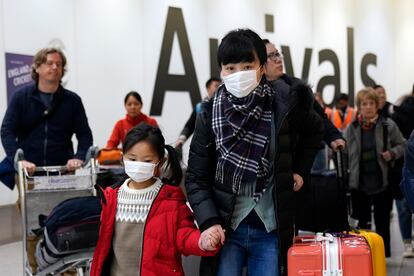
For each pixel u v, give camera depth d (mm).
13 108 3549
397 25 13719
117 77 7539
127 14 7672
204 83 8844
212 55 8977
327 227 3490
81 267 3047
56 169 3209
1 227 6039
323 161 6668
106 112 7398
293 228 2174
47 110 3604
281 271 2125
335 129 3588
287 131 2117
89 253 2727
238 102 2039
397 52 13734
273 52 3055
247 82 1983
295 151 2375
